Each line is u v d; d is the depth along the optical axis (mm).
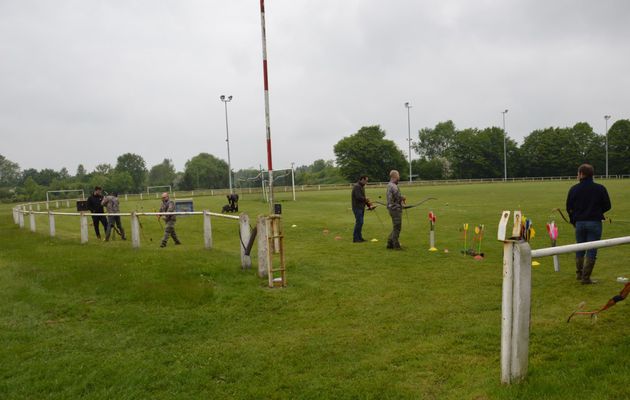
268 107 11891
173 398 4047
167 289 7387
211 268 8727
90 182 93500
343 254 10664
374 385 4102
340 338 5305
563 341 4793
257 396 4027
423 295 6934
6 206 57438
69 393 4184
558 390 3662
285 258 10234
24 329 5930
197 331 5742
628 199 24047
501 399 3602
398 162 93062
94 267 9258
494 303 6395
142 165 118500
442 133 131375
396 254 10461
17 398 4113
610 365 4094
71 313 6543
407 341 5133
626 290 4992
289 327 5766
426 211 21359
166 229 13086
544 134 101875
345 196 40625
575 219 7234
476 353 4703
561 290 6898
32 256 11484
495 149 103812
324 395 3979
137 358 4906
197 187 98062
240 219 8859
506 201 26578
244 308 6562
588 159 99688
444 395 3889
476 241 12125
